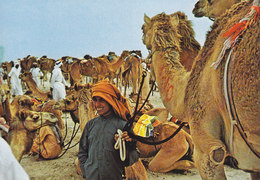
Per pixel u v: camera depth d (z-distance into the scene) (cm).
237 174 473
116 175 252
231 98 214
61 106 538
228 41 219
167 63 314
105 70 1316
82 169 270
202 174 256
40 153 591
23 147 461
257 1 202
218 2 296
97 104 263
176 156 454
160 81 319
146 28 356
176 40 322
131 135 252
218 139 246
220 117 241
